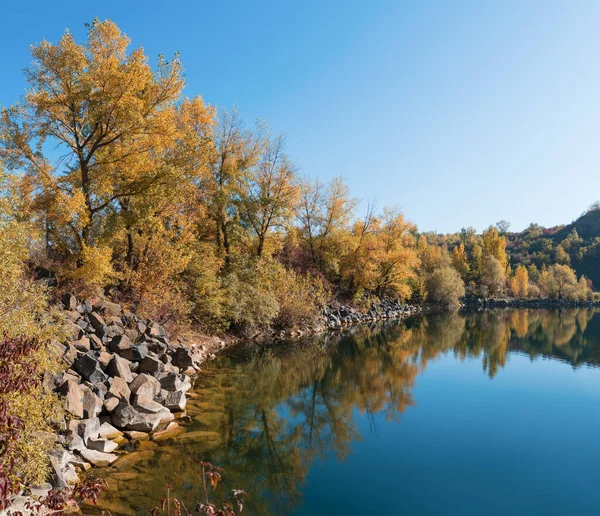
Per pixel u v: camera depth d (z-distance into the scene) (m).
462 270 84.56
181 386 13.99
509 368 21.34
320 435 11.78
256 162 28.05
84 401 9.51
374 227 43.19
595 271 114.88
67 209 14.17
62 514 6.66
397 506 8.12
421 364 21.95
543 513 7.93
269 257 29.92
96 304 15.70
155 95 17.69
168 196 17.42
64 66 15.32
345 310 40.00
